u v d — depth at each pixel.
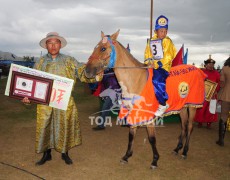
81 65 4.17
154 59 4.46
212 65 6.80
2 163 4.31
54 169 4.17
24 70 3.83
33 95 3.86
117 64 3.95
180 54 6.39
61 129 4.10
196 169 4.31
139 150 5.16
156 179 3.92
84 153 4.92
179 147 5.00
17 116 7.86
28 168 4.18
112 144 5.50
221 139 5.57
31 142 5.45
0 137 5.73
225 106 5.50
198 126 7.24
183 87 4.55
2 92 12.84
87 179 3.85
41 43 4.07
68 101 3.88
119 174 4.06
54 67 4.03
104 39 3.88
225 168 4.37
